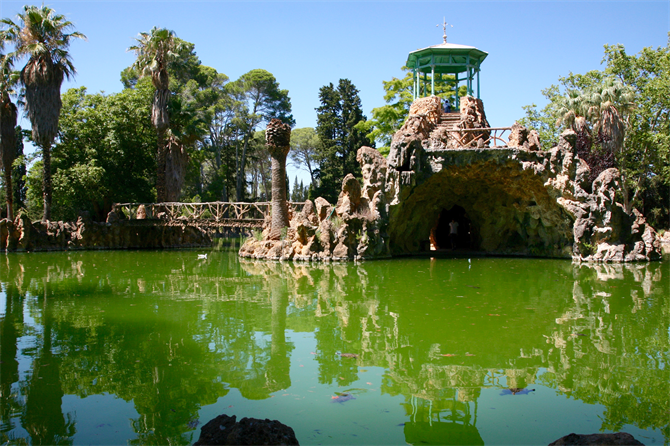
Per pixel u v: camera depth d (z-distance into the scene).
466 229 31.95
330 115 56.56
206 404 6.09
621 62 37.00
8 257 25.83
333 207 24.61
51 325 10.19
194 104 50.28
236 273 19.05
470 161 23.91
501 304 12.06
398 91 45.97
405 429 5.37
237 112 59.78
